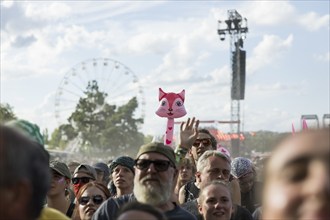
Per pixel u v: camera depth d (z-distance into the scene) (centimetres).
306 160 84
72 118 9575
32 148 125
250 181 595
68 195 554
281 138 90
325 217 80
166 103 678
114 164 593
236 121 4941
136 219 218
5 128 121
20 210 118
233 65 5100
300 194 83
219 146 748
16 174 115
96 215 415
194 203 491
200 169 511
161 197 377
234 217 466
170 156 387
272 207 86
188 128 509
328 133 87
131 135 9956
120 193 591
